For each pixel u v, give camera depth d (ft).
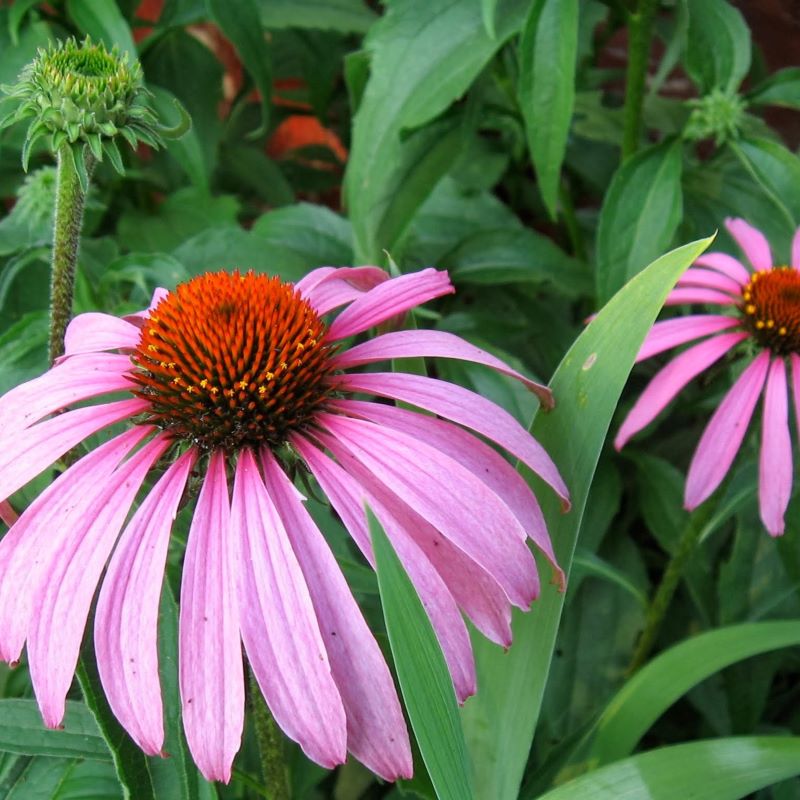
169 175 1.78
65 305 1.04
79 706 1.00
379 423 0.95
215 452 0.94
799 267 1.32
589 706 1.40
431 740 0.83
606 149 1.87
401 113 1.38
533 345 1.74
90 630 0.95
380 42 1.39
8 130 1.45
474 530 0.89
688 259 0.93
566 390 0.98
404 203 1.43
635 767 0.93
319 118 2.16
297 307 0.98
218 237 1.40
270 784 1.01
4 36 1.49
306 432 0.95
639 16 1.41
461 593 0.91
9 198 1.76
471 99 1.49
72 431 0.94
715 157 1.54
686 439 1.71
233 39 1.56
